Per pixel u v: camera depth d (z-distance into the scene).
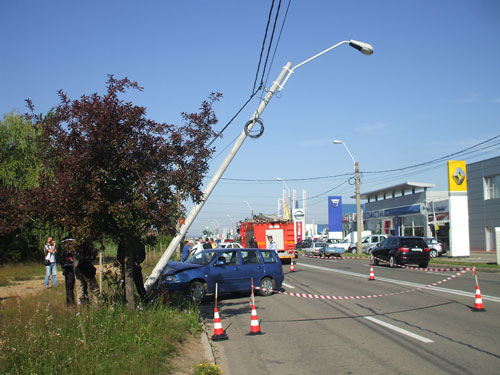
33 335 5.98
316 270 23.39
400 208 48.81
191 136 8.11
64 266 9.48
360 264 28.33
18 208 6.69
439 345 7.21
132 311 7.75
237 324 9.51
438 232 42.38
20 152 25.53
